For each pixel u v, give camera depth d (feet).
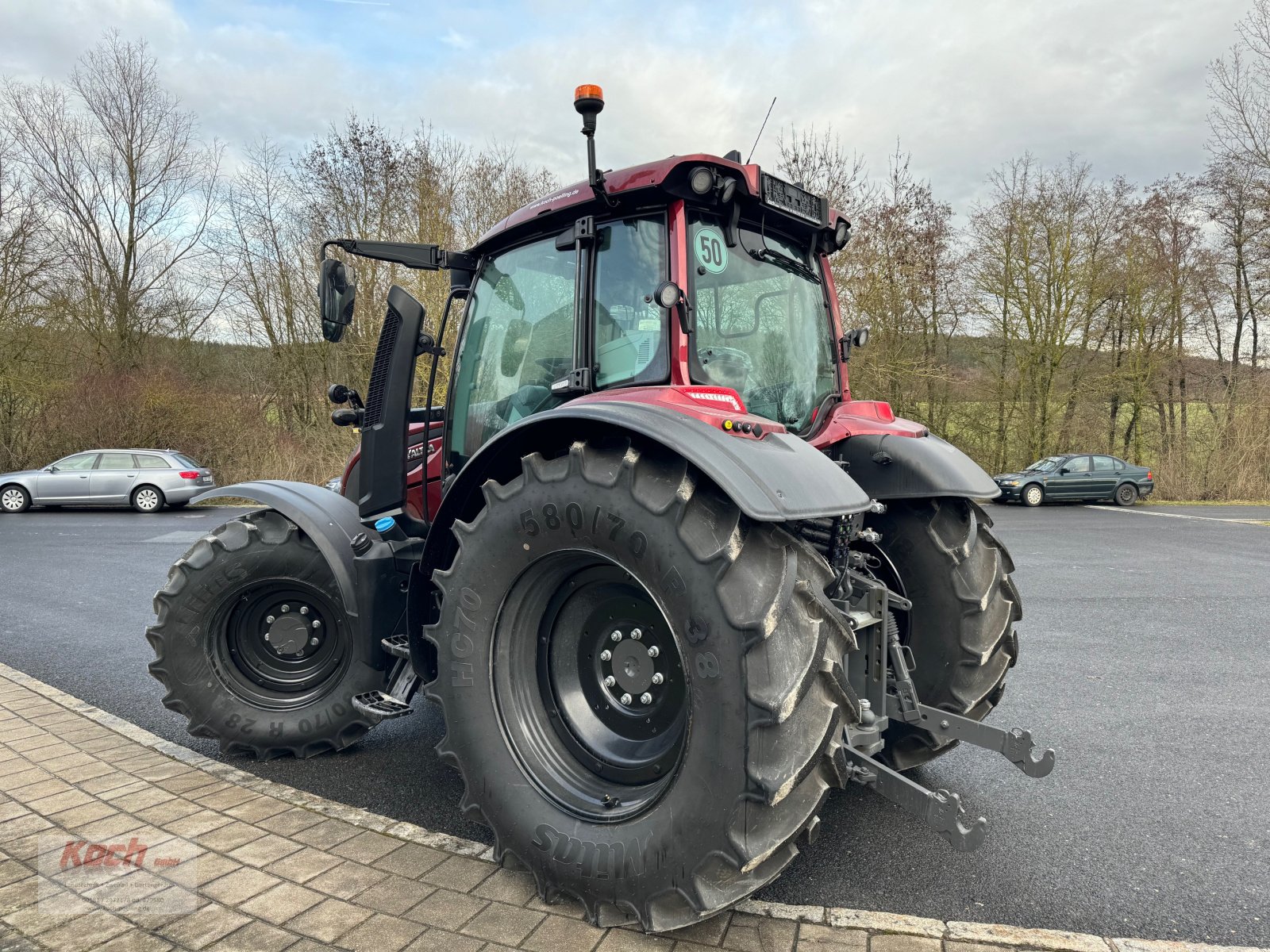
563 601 8.39
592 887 7.16
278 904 7.59
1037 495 65.62
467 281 11.34
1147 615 22.35
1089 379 78.74
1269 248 72.74
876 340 67.82
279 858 8.50
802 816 6.44
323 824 9.31
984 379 80.53
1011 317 78.74
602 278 8.95
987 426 81.00
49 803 9.89
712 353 8.64
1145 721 13.65
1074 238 76.23
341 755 11.88
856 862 8.75
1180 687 15.58
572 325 9.37
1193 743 12.65
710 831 6.42
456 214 65.77
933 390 77.97
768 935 7.16
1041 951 6.98
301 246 71.26
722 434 7.07
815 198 9.90
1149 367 76.48
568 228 9.31
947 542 9.68
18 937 7.02
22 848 8.71
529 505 7.66
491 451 8.30
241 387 74.02
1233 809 10.25
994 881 8.37
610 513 7.02
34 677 16.17
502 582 7.98
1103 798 10.57
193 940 7.00
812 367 10.42
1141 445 78.54
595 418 7.22
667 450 7.17
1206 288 75.87
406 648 10.59
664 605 6.81
